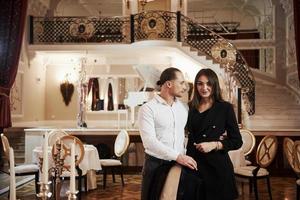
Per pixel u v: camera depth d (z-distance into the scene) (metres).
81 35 12.42
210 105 2.72
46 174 1.87
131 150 9.26
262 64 16.33
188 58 11.42
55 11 15.73
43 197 1.84
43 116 13.65
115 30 12.54
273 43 14.94
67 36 12.51
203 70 2.72
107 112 13.09
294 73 13.17
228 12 19.12
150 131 2.48
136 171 9.27
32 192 6.86
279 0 15.02
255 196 6.19
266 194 6.84
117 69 13.25
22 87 11.71
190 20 11.98
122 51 11.93
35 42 12.52
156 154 2.46
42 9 14.16
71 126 13.59
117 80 13.27
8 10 9.66
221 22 18.67
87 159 6.52
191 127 2.72
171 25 11.90
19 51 9.73
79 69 13.37
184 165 2.39
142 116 2.54
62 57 13.43
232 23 18.61
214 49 11.83
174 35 11.89
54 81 13.86
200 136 2.66
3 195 6.55
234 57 11.77
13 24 9.66
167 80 2.58
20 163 10.28
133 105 9.98
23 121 11.82
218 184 2.51
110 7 17.98
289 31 14.09
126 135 7.53
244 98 11.32
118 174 9.12
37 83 13.06
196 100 2.75
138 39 11.84
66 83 13.71
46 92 13.87
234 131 2.68
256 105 12.43
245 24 19.02
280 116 11.50
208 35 12.40
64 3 16.62
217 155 2.56
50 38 12.58
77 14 18.28
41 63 13.42
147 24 11.85
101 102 13.21
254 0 17.06
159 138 2.53
